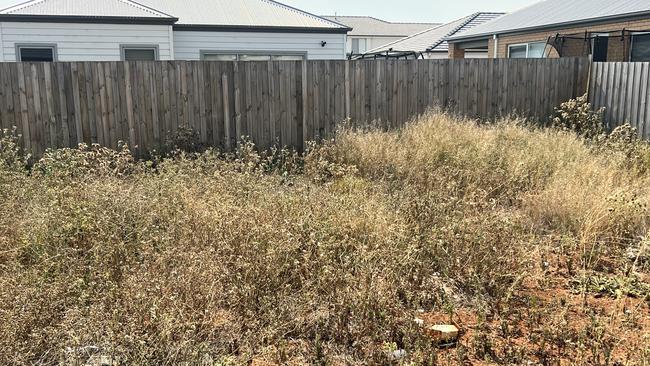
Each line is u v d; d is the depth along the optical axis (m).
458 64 8.31
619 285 3.54
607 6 12.80
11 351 2.51
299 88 7.62
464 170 5.68
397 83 8.06
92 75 6.85
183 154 6.13
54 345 2.64
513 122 7.70
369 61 7.86
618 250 4.12
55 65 6.71
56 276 3.21
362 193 4.93
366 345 2.83
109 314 2.74
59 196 4.26
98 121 6.97
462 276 3.60
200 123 7.33
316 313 3.04
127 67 6.95
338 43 14.18
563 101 8.94
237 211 3.91
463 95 8.43
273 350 2.74
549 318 3.10
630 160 6.26
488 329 3.04
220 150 7.41
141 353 2.45
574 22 12.80
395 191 5.18
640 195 4.99
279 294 3.13
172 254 3.36
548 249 4.07
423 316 3.18
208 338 2.76
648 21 10.94
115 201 4.11
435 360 2.69
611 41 12.03
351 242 3.64
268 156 7.34
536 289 3.56
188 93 7.21
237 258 3.34
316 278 3.24
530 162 5.92
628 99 8.12
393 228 3.87
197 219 3.95
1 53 11.62
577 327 3.02
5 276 3.17
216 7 14.31
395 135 7.11
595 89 8.78
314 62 7.62
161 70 7.07
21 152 6.76
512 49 16.08
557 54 13.63
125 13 12.16
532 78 8.70
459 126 7.26
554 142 6.65
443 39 20.61
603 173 5.39
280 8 14.83
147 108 7.11
